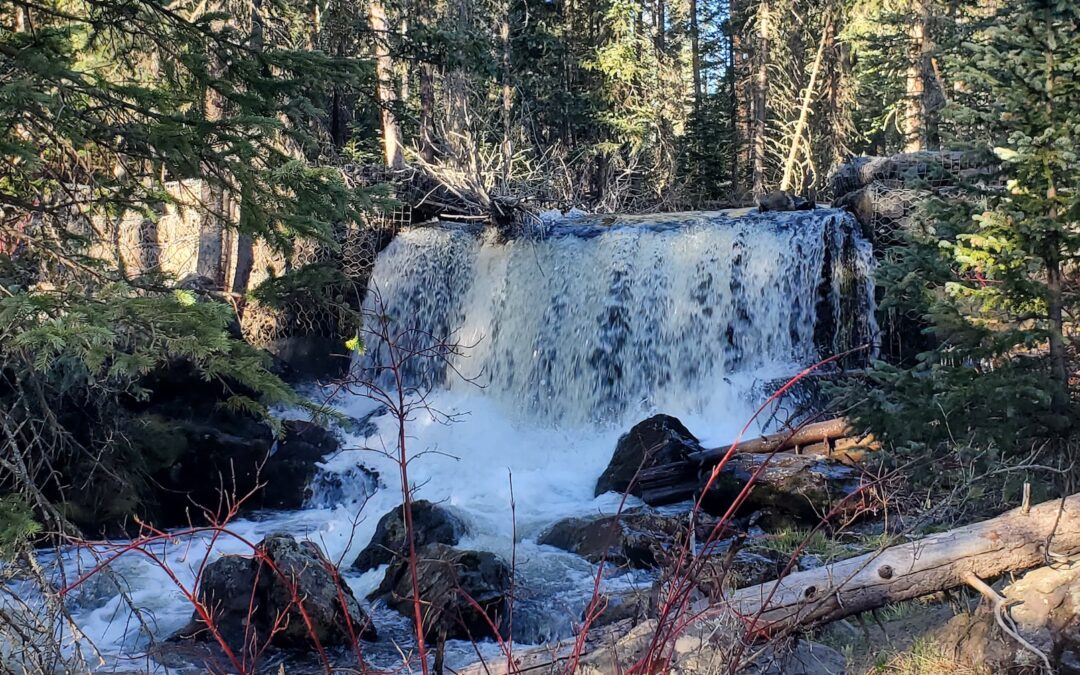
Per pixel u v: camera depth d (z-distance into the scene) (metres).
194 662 7.36
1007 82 7.70
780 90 36.94
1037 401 7.23
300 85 7.97
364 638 7.86
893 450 7.92
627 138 31.22
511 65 30.77
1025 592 4.89
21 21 8.40
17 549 5.08
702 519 9.90
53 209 7.56
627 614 7.17
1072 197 7.12
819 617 5.19
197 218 19.50
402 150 24.00
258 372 5.79
